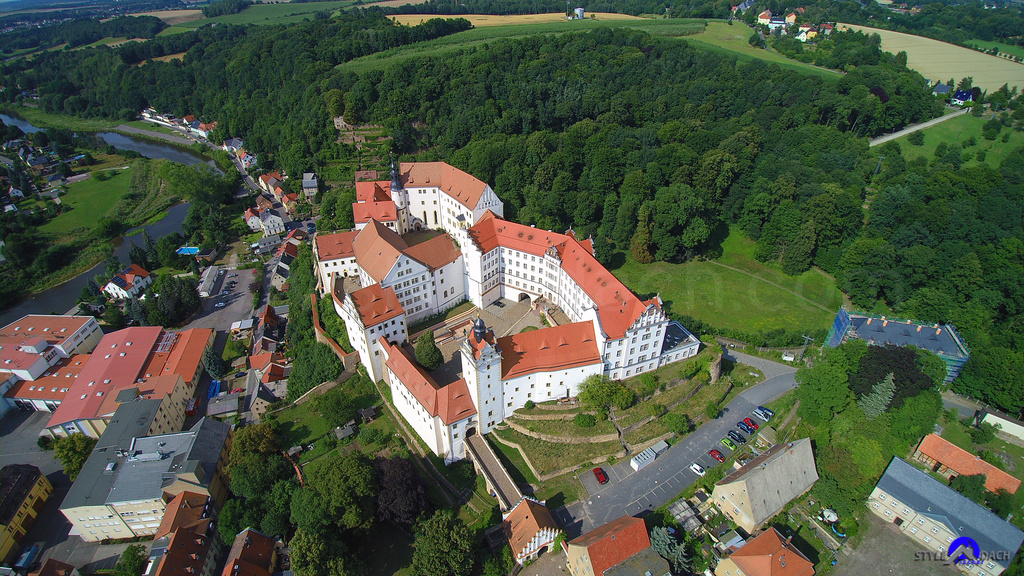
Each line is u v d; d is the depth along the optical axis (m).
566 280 136.88
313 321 151.75
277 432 129.38
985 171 173.50
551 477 109.12
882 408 107.06
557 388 118.06
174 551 98.06
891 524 101.38
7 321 196.38
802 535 98.50
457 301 154.62
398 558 101.94
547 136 191.50
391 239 149.00
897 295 147.50
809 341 141.62
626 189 174.38
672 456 113.38
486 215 158.38
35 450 137.00
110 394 141.88
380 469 106.69
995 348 126.31
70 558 113.12
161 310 176.50
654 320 117.75
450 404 109.56
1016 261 148.88
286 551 105.00
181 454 117.50
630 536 91.00
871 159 191.25
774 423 119.62
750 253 177.00
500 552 97.62
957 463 106.44
